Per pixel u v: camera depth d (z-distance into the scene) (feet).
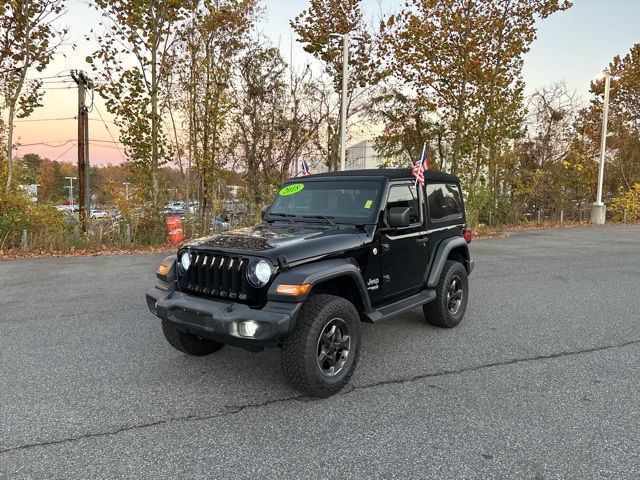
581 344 16.90
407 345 16.74
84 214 51.72
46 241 42.27
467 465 9.48
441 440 10.43
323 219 15.39
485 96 61.46
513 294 24.88
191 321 12.20
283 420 11.31
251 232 14.44
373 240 14.35
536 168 82.64
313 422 11.21
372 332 18.24
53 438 10.47
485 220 68.90
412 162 70.13
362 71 61.67
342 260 13.15
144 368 14.52
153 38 48.65
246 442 10.33
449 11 58.03
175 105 54.13
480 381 13.64
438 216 18.04
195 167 55.57
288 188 17.22
